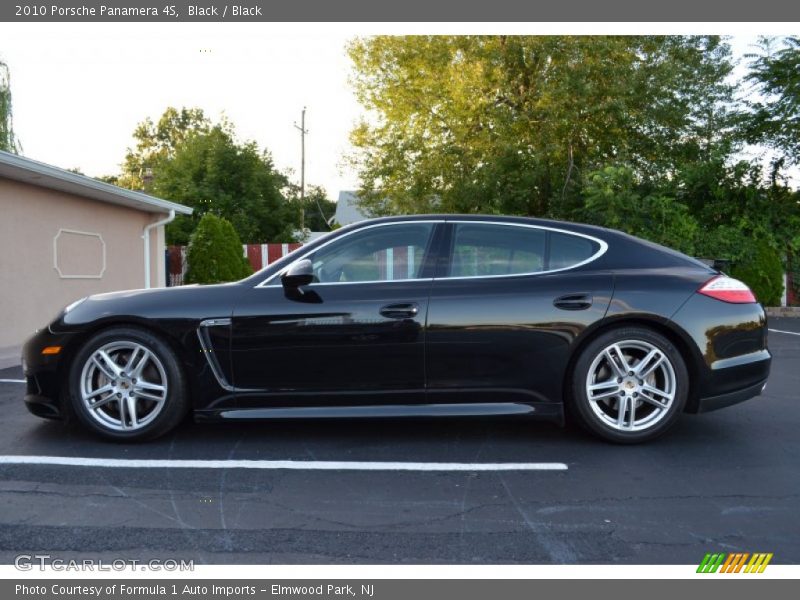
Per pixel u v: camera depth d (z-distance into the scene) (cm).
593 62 1520
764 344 387
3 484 312
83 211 1012
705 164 1473
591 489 310
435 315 366
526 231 390
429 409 371
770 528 267
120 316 368
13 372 659
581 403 371
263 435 400
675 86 1562
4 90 1153
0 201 819
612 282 374
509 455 362
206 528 265
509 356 367
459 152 1675
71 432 403
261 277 381
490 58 1590
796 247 1383
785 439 396
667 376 372
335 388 369
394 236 388
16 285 852
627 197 1421
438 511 283
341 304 368
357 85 2002
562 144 1594
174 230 2492
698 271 386
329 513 281
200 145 2745
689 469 339
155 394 374
